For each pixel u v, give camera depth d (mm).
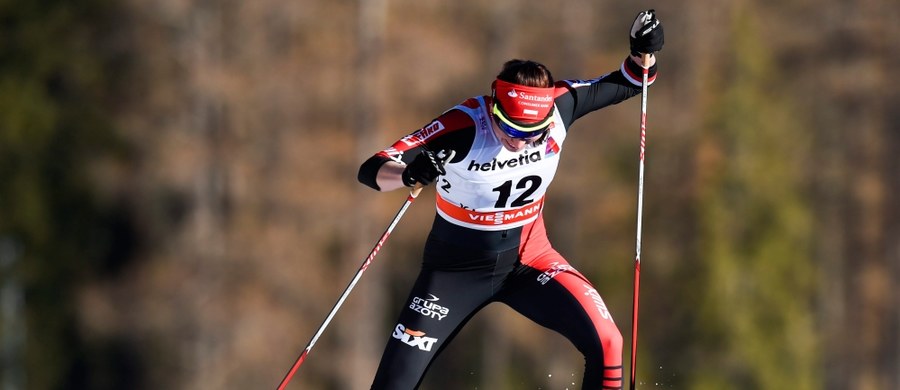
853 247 113312
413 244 79938
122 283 86812
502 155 17625
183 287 81750
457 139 17516
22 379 91250
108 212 89750
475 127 17516
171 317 82250
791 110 103375
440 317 18828
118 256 89750
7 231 92250
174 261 83812
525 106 16891
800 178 102750
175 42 83125
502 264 18984
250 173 80562
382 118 79125
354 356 78000
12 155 91625
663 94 86188
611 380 17734
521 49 83688
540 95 16922
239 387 78188
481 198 18172
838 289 109500
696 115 86125
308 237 79562
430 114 79688
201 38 81062
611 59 84438
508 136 17219
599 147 82688
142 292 84625
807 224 93938
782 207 88438
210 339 79188
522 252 19094
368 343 78812
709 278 81938
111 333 86688
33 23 91000
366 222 78750
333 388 78125
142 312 84188
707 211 83938
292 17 79688
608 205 83312
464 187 18062
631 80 18781
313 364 78062
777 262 86438
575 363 80125
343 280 78625
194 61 81562
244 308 78562
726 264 82688
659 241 83250
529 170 17938
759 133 89812
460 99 79938
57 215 91562
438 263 19078
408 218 79688
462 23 82125
